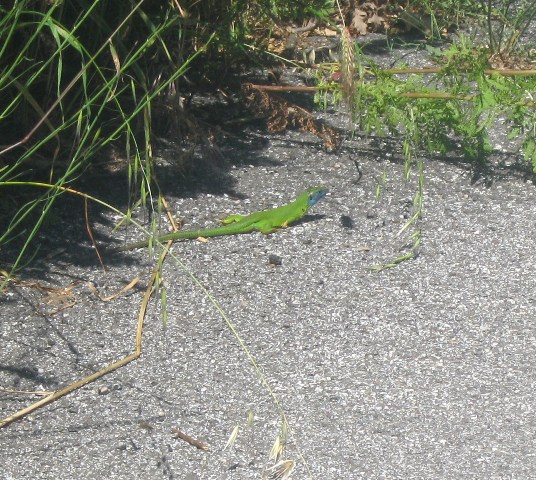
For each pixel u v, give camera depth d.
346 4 8.86
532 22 9.16
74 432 4.41
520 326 5.20
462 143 6.73
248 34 7.21
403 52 8.55
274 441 4.39
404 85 6.49
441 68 6.60
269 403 4.61
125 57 6.04
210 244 5.79
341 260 5.69
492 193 6.45
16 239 5.67
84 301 5.25
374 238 5.91
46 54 6.09
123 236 5.81
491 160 6.86
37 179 6.13
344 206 6.24
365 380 4.78
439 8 9.09
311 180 6.53
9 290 5.27
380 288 5.46
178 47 6.56
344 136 7.07
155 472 4.22
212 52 7.02
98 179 6.30
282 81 7.66
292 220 5.95
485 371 4.87
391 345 5.02
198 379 4.75
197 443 4.37
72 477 4.18
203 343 4.99
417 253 5.77
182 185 6.36
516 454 4.37
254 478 4.20
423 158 6.84
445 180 6.58
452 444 4.41
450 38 8.90
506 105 6.40
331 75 7.22
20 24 5.35
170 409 4.56
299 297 5.36
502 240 5.94
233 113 7.24
